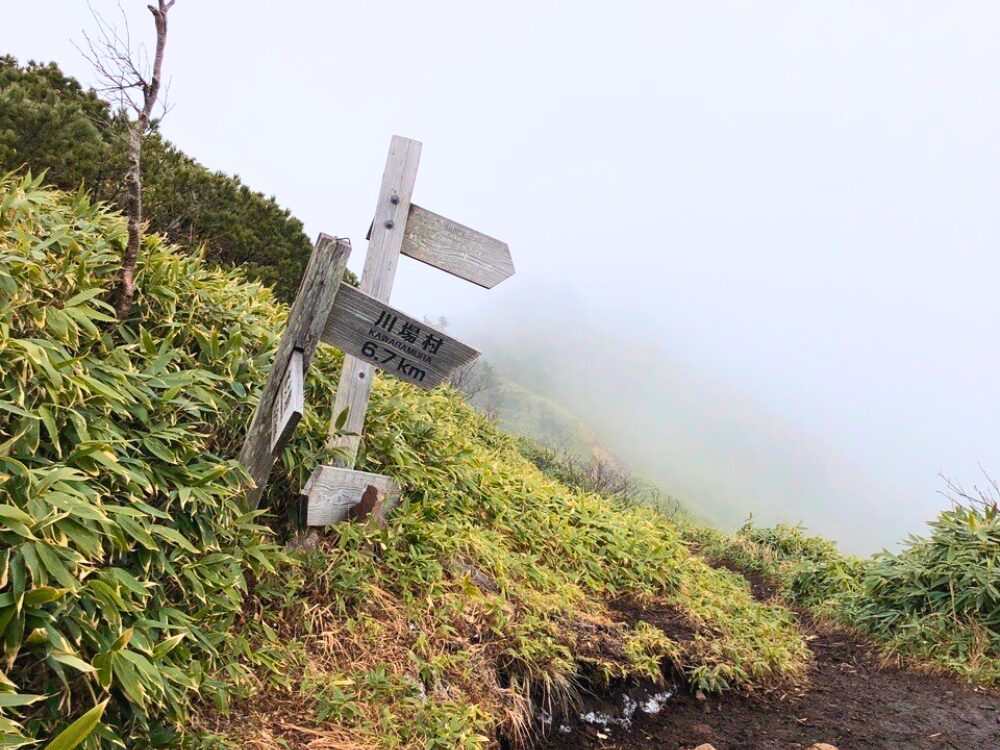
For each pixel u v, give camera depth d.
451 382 10.28
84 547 2.17
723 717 4.54
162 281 3.54
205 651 2.79
